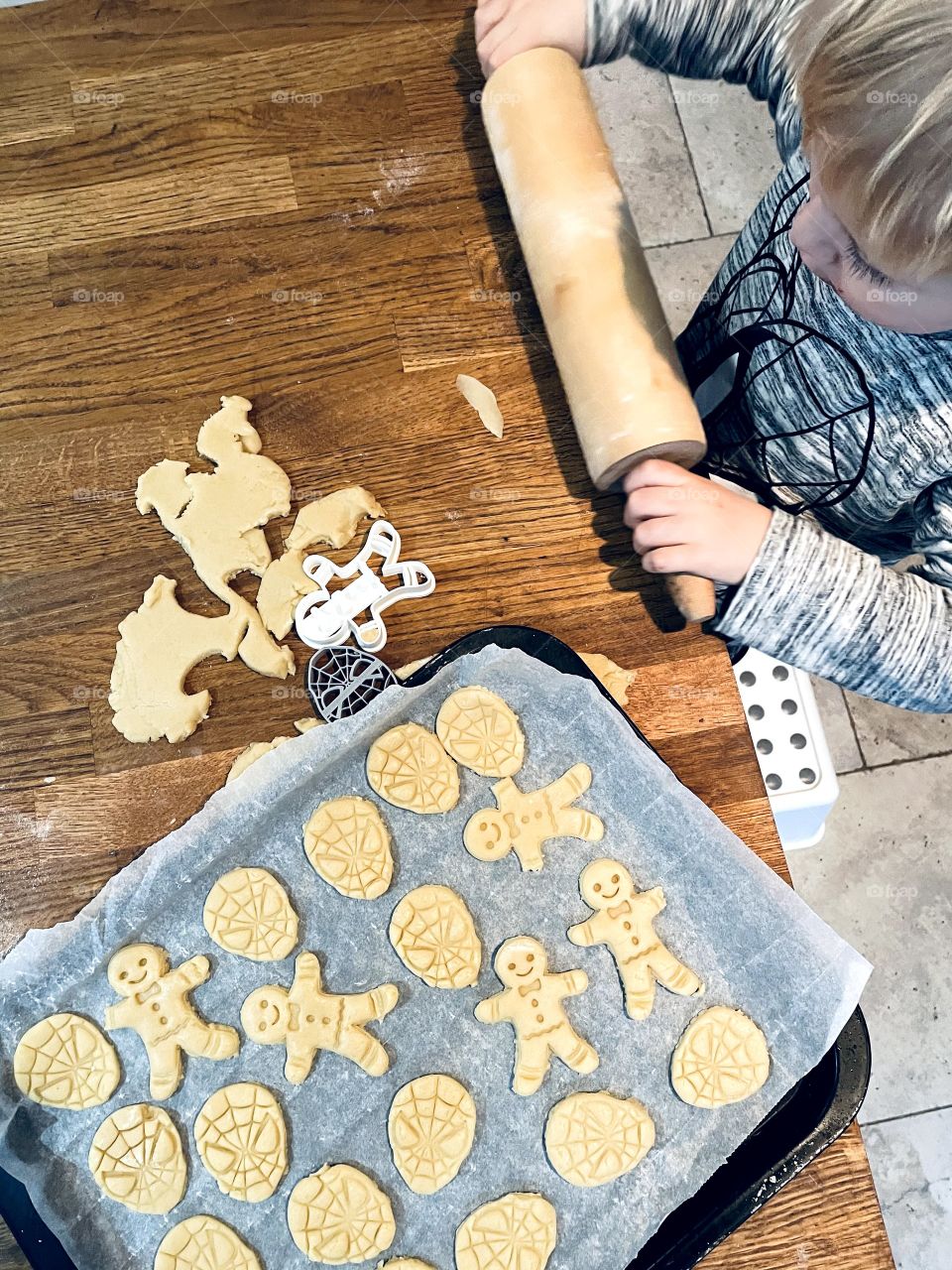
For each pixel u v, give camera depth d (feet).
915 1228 4.88
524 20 3.14
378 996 2.85
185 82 3.53
